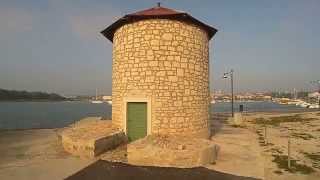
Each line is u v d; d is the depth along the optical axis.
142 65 12.71
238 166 9.58
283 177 8.70
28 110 81.06
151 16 12.65
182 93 12.67
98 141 10.64
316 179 8.53
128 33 13.17
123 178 8.16
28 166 9.36
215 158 10.45
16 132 18.88
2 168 9.13
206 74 14.33
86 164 9.55
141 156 9.50
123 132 12.66
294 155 11.62
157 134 11.98
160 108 12.41
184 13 12.44
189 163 9.34
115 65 14.11
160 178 8.19
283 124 24.30
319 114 33.12
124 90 13.13
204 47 14.12
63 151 11.61
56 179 8.02
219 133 17.56
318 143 14.57
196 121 13.15
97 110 84.25
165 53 12.59
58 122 36.41
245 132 18.33
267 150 12.52
